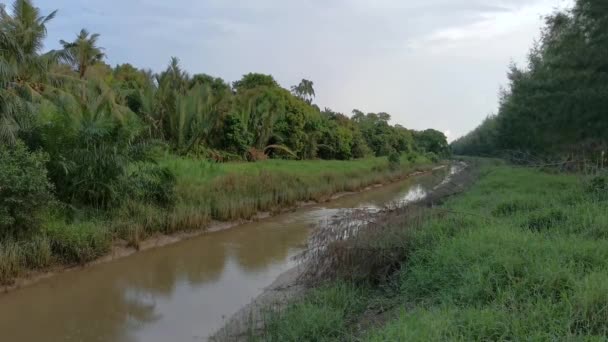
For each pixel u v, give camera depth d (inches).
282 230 628.1
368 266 297.9
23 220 401.1
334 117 1968.5
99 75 948.0
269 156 1373.0
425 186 1246.3
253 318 294.0
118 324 313.7
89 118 521.0
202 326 306.2
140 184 563.8
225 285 393.4
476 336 169.6
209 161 995.3
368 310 256.2
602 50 599.2
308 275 339.9
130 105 1080.2
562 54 689.6
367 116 2866.6
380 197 1028.5
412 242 307.0
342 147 1699.1
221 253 504.1
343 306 260.4
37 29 690.8
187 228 583.2
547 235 294.2
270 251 512.4
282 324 246.7
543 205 419.2
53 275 410.0
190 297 364.5
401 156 2240.4
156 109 1050.7
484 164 1604.3
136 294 373.1
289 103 1448.1
